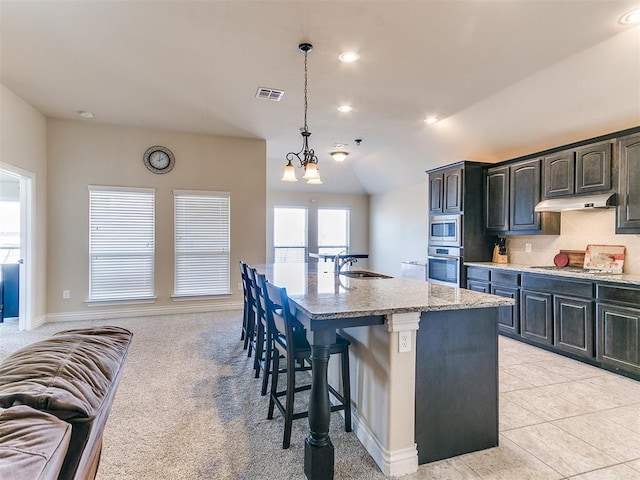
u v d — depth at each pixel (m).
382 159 6.88
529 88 3.56
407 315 1.81
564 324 3.55
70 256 4.79
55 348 0.97
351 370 2.26
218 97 3.94
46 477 0.55
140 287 5.11
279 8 2.38
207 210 5.39
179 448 2.03
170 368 3.23
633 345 2.98
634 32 2.59
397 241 7.84
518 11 2.37
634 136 3.12
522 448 2.04
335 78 3.45
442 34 2.66
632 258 3.53
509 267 4.27
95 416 0.77
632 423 2.31
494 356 2.05
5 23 2.59
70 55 3.05
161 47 2.91
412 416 1.85
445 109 4.28
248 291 3.57
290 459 1.94
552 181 3.91
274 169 7.55
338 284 2.63
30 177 4.27
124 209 5.01
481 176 4.89
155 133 5.11
